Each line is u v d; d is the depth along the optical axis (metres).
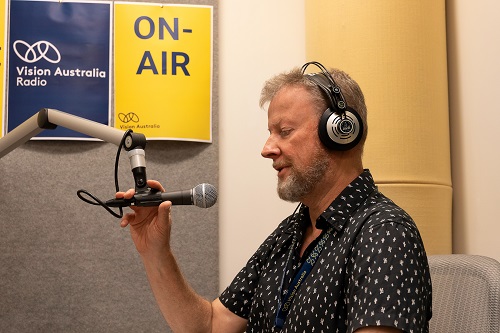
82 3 2.37
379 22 2.12
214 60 2.40
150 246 1.53
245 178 2.39
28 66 2.34
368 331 1.21
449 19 2.29
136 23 2.38
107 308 2.30
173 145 2.37
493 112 2.04
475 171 2.12
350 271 1.32
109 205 1.41
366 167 2.11
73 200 2.32
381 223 1.31
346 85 1.51
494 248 2.02
